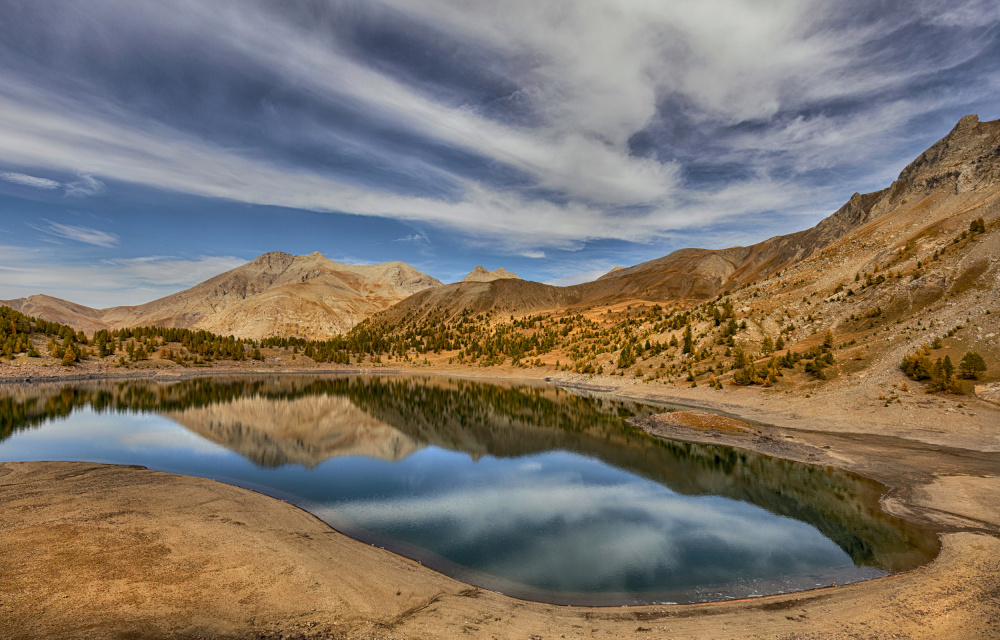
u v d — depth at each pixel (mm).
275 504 29828
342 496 33656
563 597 19688
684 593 20141
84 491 29031
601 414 79938
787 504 32750
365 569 20922
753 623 17141
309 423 66562
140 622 15492
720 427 58781
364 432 61375
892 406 57031
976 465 39594
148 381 129125
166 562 19844
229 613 16453
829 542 25859
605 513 31078
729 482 38719
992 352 60062
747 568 22688
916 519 28688
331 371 192250
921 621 16875
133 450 46625
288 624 16000
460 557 23578
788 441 51500
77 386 111188
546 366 170250
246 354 190500
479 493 35406
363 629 16031
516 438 59281
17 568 18422
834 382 71125
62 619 15297
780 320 122875
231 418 68375
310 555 21859
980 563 21719
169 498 28703
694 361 111875
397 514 30094
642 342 143625
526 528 28016
